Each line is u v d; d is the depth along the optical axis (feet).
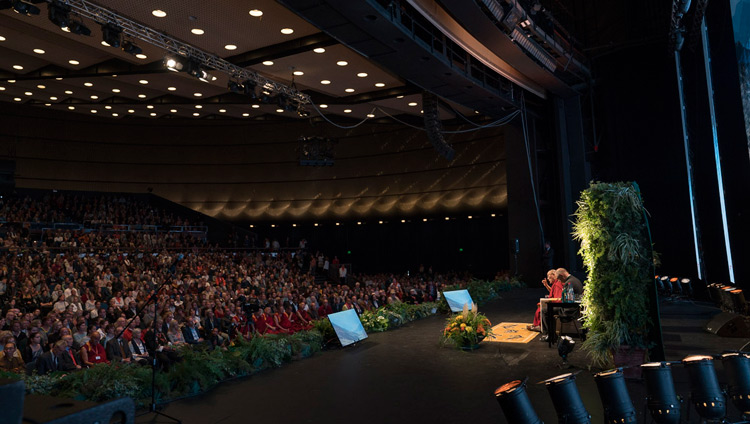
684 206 57.98
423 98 56.75
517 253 68.54
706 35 51.65
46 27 40.65
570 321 31.37
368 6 33.60
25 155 98.07
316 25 36.29
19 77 55.06
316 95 61.05
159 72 50.19
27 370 25.90
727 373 16.26
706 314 42.09
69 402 5.23
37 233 74.08
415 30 43.21
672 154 59.36
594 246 24.64
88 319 41.04
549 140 68.90
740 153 46.52
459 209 92.99
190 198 107.76
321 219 104.17
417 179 98.43
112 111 81.46
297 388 24.26
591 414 18.95
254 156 108.58
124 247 76.38
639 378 22.93
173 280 56.80
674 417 15.19
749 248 44.86
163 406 21.66
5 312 40.45
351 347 34.17
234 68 47.03
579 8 66.03
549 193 69.36
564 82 61.82
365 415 20.04
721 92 48.39
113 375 22.22
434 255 96.63
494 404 20.86
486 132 92.12
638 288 23.40
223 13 37.73
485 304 53.42
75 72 52.95
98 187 103.14
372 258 101.71
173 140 108.37
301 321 45.80
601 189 24.39
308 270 88.33
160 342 29.55
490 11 40.19
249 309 40.19
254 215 106.93
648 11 61.00
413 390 23.36
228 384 25.17
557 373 25.41
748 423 15.65
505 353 30.37
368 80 53.88
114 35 35.63
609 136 63.52
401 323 43.73
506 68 55.83
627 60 62.85
